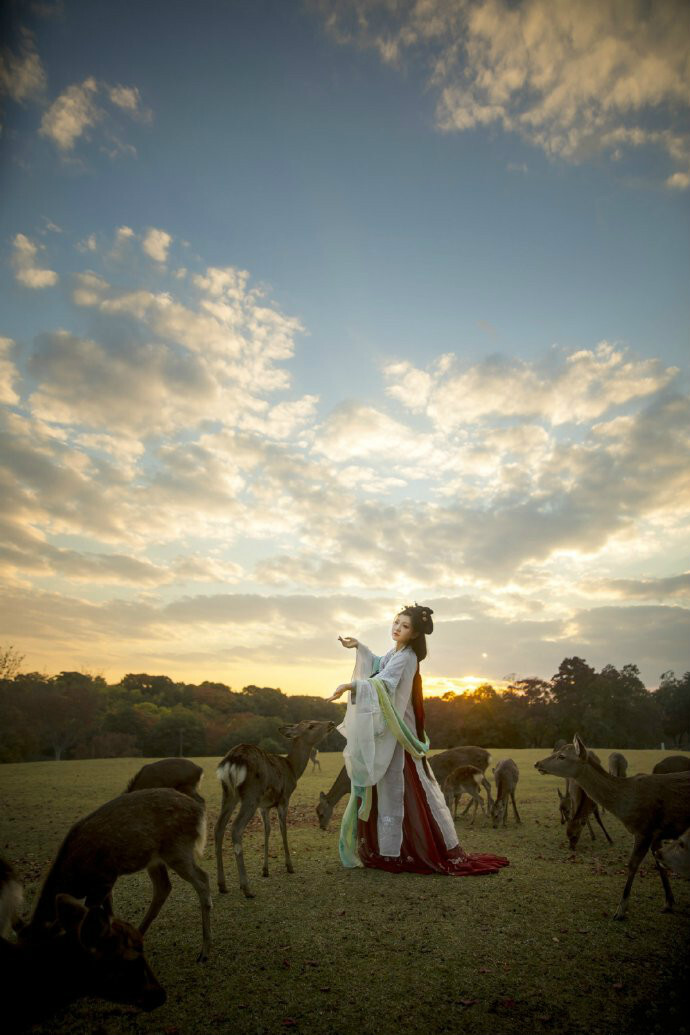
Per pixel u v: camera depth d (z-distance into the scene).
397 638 6.81
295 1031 3.18
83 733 42.28
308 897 5.36
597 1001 3.50
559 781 14.62
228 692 58.94
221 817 5.71
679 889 5.62
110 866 3.66
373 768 6.23
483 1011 3.38
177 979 3.77
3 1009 2.47
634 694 48.88
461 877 5.98
